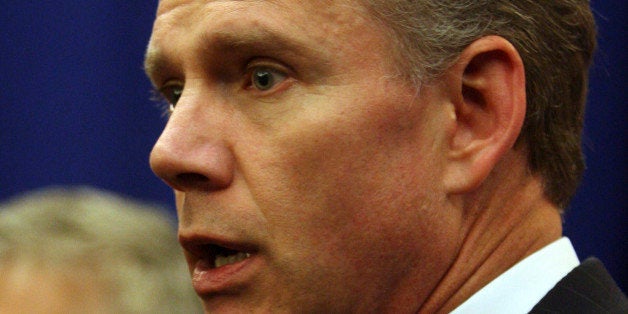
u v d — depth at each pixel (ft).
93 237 11.07
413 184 11.09
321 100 10.84
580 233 19.89
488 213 11.63
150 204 23.77
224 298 11.11
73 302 10.68
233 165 10.93
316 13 10.87
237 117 11.02
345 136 10.84
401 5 11.13
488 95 11.40
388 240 11.05
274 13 10.80
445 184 11.28
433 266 11.35
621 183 19.76
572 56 12.18
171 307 10.94
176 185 11.07
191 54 11.12
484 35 11.46
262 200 10.82
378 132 10.93
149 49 11.66
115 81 24.03
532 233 11.82
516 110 11.35
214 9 10.98
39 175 24.36
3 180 24.61
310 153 10.80
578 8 12.29
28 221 11.27
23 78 24.58
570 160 12.18
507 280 11.51
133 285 10.79
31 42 24.57
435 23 11.27
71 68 24.29
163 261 11.23
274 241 10.84
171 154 10.80
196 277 11.25
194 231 10.96
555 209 12.15
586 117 19.72
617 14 19.57
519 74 11.39
